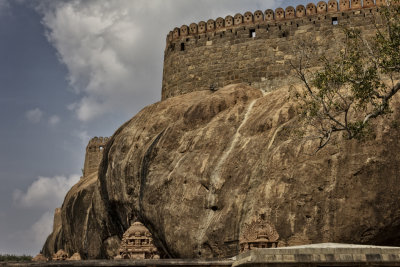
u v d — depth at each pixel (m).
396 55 24.73
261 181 32.22
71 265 21.70
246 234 25.73
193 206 34.09
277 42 41.72
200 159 35.56
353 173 29.64
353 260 17.02
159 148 38.41
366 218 28.72
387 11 25.92
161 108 42.50
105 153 45.34
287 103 35.16
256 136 34.69
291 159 31.58
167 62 46.81
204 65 44.00
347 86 33.34
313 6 41.38
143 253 30.72
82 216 54.22
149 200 36.88
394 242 29.09
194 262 21.56
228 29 43.84
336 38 39.78
